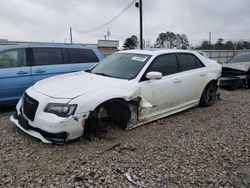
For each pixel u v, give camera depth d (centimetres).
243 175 356
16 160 374
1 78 626
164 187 321
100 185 319
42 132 408
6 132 476
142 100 496
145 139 460
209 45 5838
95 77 509
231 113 647
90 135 445
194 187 324
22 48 671
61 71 724
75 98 411
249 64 1053
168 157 397
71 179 329
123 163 373
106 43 4078
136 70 514
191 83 611
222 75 1047
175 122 559
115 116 476
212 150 428
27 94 453
